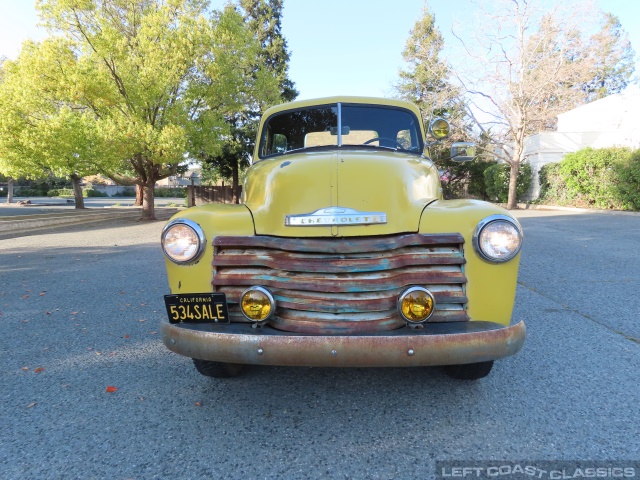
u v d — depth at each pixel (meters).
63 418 2.72
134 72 15.70
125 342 4.04
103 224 17.27
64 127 14.30
